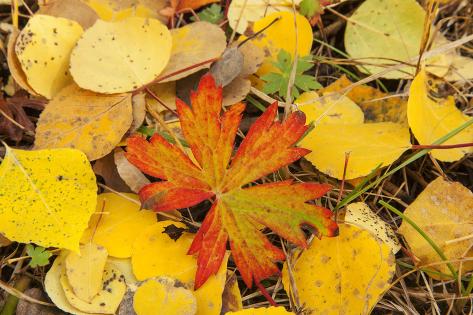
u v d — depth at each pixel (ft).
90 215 1.47
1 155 1.62
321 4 1.77
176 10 1.75
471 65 1.77
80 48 1.59
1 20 1.79
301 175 1.63
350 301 1.46
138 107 1.58
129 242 1.51
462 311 1.53
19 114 1.64
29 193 1.48
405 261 1.56
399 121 1.67
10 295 1.49
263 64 1.69
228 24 1.77
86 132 1.55
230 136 1.47
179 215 1.54
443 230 1.54
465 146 1.56
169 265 1.48
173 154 1.47
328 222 1.45
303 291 1.48
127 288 1.45
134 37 1.60
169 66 1.62
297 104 1.65
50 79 1.60
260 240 1.45
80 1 1.67
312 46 1.82
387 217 1.61
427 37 1.64
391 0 1.77
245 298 1.52
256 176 1.47
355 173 1.56
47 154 1.50
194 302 1.43
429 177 1.67
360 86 1.70
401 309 1.52
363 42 1.78
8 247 1.57
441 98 1.67
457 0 1.85
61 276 1.47
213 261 1.44
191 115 1.47
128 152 1.46
